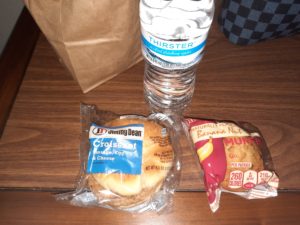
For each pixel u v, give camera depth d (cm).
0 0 96
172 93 61
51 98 60
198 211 49
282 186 51
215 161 49
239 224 49
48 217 49
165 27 44
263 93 62
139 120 54
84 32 49
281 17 60
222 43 69
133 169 48
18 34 69
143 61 65
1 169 52
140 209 49
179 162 53
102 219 49
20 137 55
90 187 49
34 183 51
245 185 49
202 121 55
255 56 67
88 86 60
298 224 49
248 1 58
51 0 45
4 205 49
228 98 61
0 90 61
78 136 55
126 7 50
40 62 65
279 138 56
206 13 47
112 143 50
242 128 55
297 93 62
